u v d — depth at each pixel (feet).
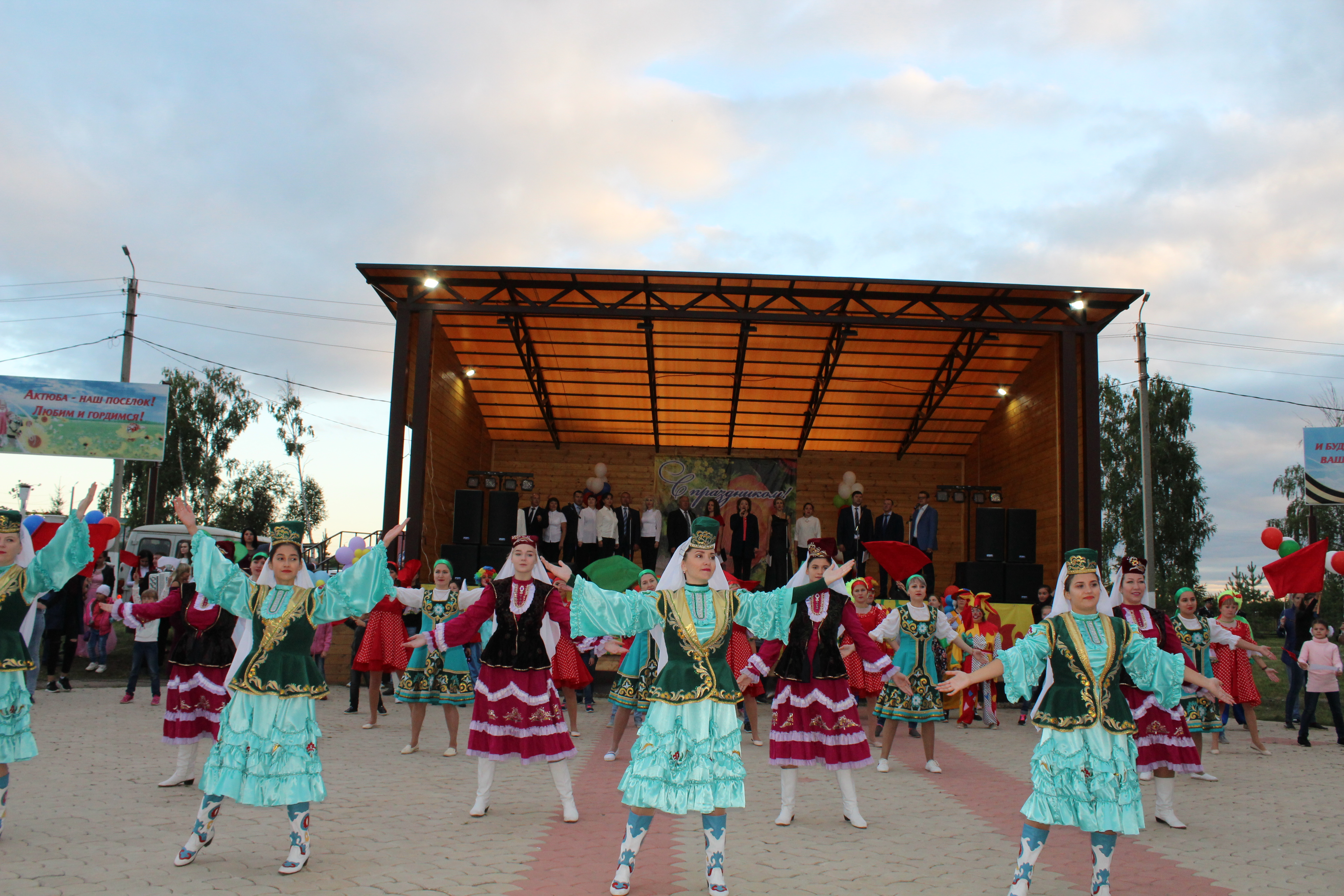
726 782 15.79
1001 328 53.06
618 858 18.54
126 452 77.56
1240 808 25.79
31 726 34.45
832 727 22.22
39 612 42.04
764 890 16.63
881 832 21.45
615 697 31.07
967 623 44.47
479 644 43.91
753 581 41.63
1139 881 17.95
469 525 57.21
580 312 52.65
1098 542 52.70
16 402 76.48
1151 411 114.93
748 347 63.00
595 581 38.09
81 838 18.98
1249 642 31.71
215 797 16.84
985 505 69.62
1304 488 99.71
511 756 21.80
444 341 61.87
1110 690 15.52
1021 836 19.22
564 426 75.25
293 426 139.54
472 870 17.29
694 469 74.18
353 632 52.70
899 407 71.26
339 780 26.48
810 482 77.77
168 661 24.70
